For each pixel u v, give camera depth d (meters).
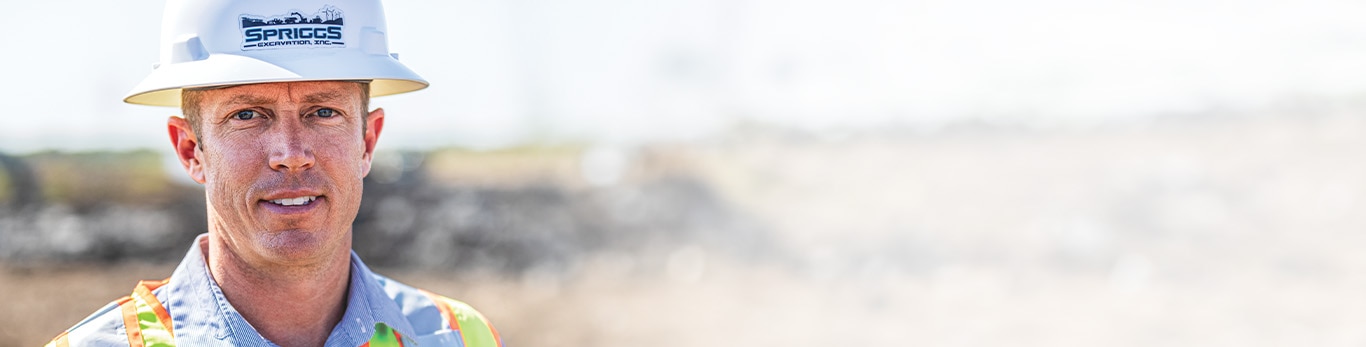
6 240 13.18
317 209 1.99
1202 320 8.66
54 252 12.71
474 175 18.08
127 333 1.98
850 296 10.02
